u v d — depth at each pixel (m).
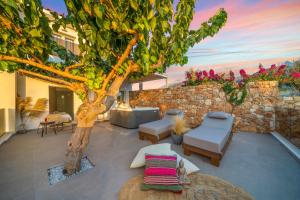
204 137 2.98
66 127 6.48
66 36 7.00
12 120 5.18
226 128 3.73
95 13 1.13
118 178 2.28
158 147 2.72
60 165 2.74
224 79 5.86
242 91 5.00
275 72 4.90
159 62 1.92
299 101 4.16
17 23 1.34
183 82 7.26
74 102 7.66
